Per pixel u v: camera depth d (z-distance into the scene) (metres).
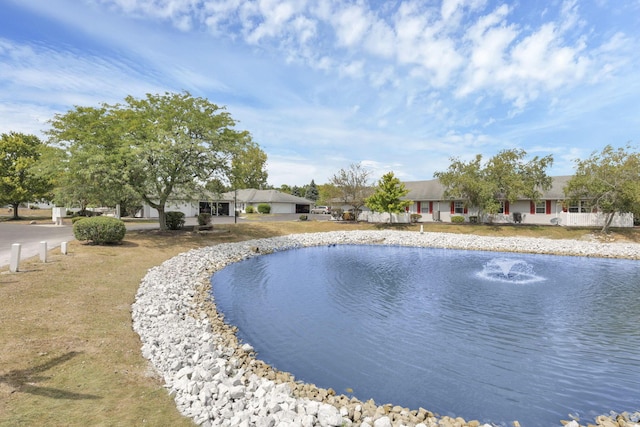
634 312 9.92
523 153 29.42
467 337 8.16
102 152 18.39
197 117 21.45
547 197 30.38
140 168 18.77
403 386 6.05
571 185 25.48
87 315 7.64
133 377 5.26
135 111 21.44
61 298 8.48
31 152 35.41
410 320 9.34
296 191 90.75
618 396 5.76
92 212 40.16
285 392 5.29
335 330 8.64
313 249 24.05
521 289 12.59
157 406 4.53
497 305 10.64
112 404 4.46
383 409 5.13
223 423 4.23
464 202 33.12
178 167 20.92
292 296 11.69
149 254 15.99
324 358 7.11
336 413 4.64
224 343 7.50
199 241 21.33
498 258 20.02
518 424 5.04
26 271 10.46
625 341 7.93
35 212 50.09
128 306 8.70
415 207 38.38
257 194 56.84
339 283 13.55
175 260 15.57
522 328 8.73
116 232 16.45
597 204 24.78
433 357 7.15
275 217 46.91
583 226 28.03
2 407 4.12
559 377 6.36
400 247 25.14
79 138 19.14
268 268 16.61
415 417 5.01
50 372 5.09
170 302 9.52
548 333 8.40
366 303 10.87
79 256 13.43
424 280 14.11
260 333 8.44
